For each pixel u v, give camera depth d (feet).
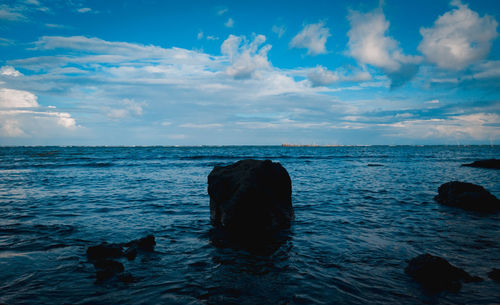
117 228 23.89
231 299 12.42
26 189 45.37
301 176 69.00
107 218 27.22
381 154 241.35
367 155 219.20
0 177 63.16
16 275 14.55
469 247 19.38
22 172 76.18
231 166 30.45
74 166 99.09
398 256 17.80
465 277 14.42
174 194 41.60
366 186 50.96
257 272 15.40
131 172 77.46
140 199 37.24
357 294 12.91
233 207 24.50
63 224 24.71
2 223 24.67
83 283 13.85
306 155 214.28
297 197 39.78
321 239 21.47
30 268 15.44
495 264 16.37
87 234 22.02
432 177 66.59
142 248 18.89
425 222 26.30
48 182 54.44
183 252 18.56
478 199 32.09
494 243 20.18
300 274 15.12
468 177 66.74
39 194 40.60
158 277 14.69
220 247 19.69
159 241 20.72
